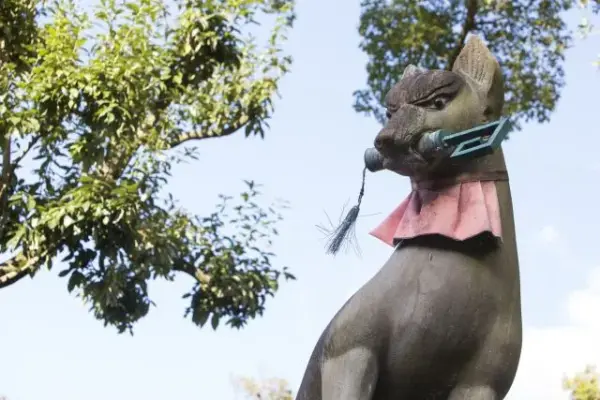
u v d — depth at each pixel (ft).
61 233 32.24
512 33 38.09
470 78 11.89
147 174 33.73
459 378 11.14
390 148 11.44
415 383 11.14
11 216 33.40
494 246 11.34
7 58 34.45
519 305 11.50
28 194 32.76
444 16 38.52
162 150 35.65
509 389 11.31
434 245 11.35
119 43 33.27
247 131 39.55
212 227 38.40
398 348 11.07
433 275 11.13
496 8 37.32
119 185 32.40
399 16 38.81
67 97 31.73
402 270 11.27
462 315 11.00
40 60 34.27
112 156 34.14
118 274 32.71
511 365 11.18
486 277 11.18
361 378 10.97
